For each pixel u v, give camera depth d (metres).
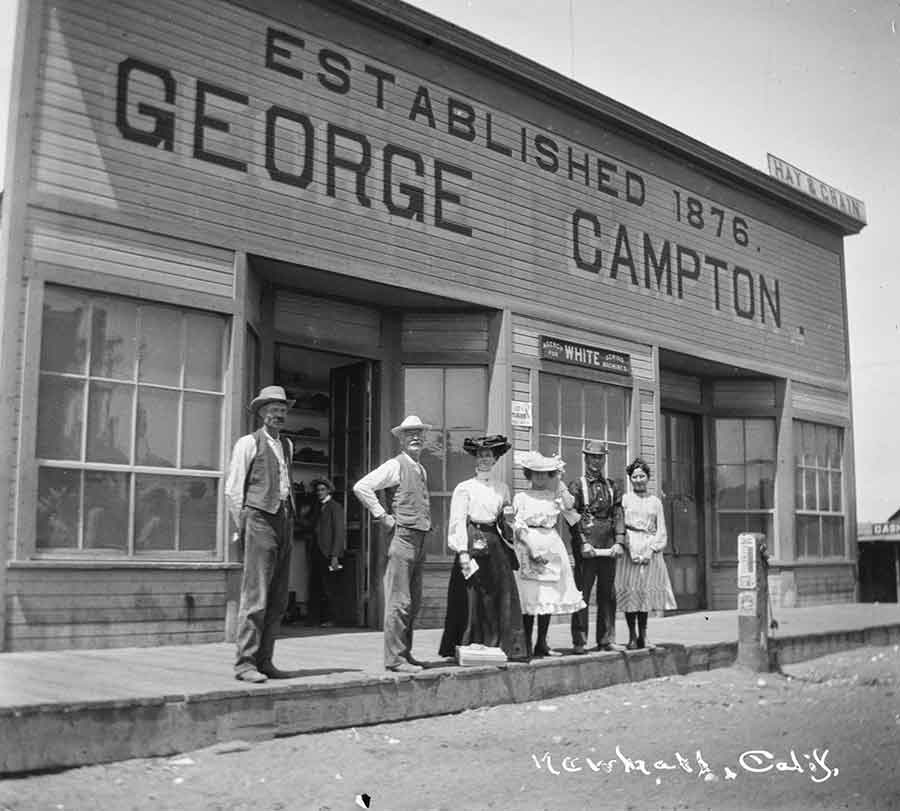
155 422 9.42
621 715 7.85
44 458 8.73
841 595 18.05
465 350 12.62
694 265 15.70
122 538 9.09
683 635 11.54
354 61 11.31
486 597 8.50
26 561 8.49
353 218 11.09
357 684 7.11
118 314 9.28
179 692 6.25
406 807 5.21
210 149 9.95
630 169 14.74
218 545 9.67
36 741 5.57
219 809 5.13
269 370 11.22
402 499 7.93
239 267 10.02
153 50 9.63
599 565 9.55
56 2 9.05
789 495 17.08
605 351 13.93
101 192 9.17
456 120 12.35
